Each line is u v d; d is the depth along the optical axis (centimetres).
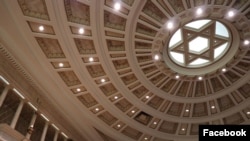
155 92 1436
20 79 1089
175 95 1490
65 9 954
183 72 1367
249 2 973
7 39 959
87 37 1081
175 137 1731
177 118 1617
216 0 973
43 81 1198
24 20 959
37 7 935
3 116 995
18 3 901
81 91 1359
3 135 912
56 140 1345
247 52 1224
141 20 1038
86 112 1482
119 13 990
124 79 1341
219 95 1485
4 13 904
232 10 1019
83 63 1203
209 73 1364
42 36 1038
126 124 1614
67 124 1446
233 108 1529
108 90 1394
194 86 1459
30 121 1166
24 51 1052
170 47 1257
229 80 1406
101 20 1009
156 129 1692
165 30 1095
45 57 1129
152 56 1227
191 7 997
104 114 1547
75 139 1513
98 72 1278
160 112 1571
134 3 948
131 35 1092
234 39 1202
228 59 1289
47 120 1286
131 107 1517
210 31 1175
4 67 995
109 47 1150
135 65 1252
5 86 1021
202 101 1527
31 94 1160
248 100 1466
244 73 1340
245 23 1078
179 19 1050
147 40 1138
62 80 1267
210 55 1312
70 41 1085
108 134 1639
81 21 1011
